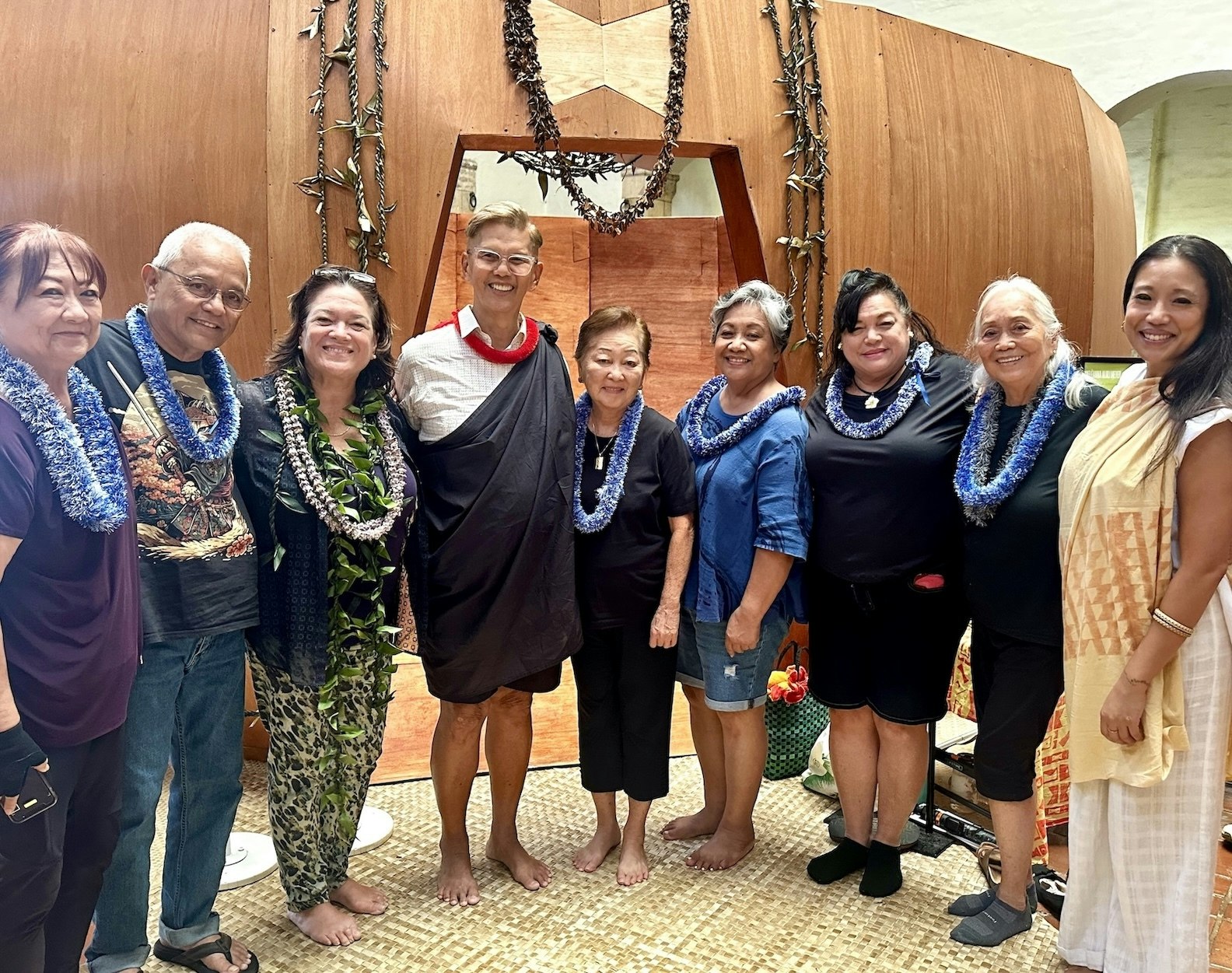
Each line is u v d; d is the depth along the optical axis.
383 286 2.78
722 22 2.98
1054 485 1.83
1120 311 3.82
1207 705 1.64
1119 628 1.66
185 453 1.59
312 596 1.75
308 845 1.92
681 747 3.08
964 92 3.28
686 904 2.12
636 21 2.91
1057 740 2.54
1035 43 5.27
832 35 3.08
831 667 2.18
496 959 1.89
